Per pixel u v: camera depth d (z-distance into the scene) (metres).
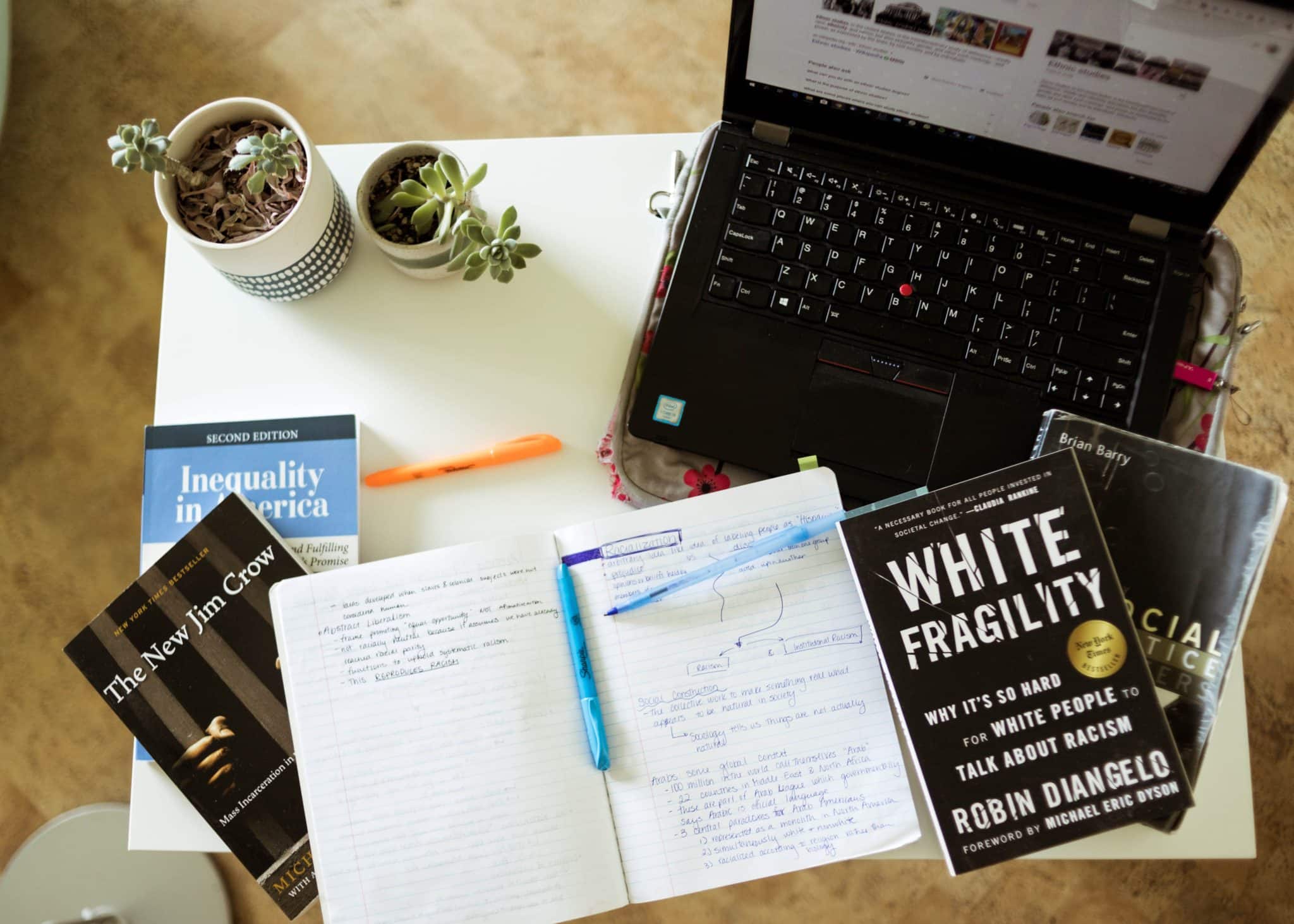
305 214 0.69
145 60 1.46
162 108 1.45
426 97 1.45
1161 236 0.76
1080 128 0.70
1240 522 0.68
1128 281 0.75
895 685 0.67
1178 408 0.76
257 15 1.47
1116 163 0.72
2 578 1.36
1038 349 0.75
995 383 0.75
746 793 0.69
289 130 0.70
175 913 1.26
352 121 1.44
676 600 0.70
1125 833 0.71
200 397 0.79
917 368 0.75
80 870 1.26
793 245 0.76
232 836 0.69
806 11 0.67
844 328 0.76
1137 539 0.69
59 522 1.38
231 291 0.80
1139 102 0.67
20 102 1.46
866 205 0.76
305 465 0.74
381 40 1.46
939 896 1.31
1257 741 1.33
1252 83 0.63
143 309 1.42
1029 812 0.65
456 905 0.67
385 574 0.69
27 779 1.32
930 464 0.74
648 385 0.76
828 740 0.69
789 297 0.76
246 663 0.71
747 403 0.75
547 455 0.78
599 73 1.45
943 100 0.71
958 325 0.75
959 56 0.67
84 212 1.43
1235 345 0.76
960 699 0.66
